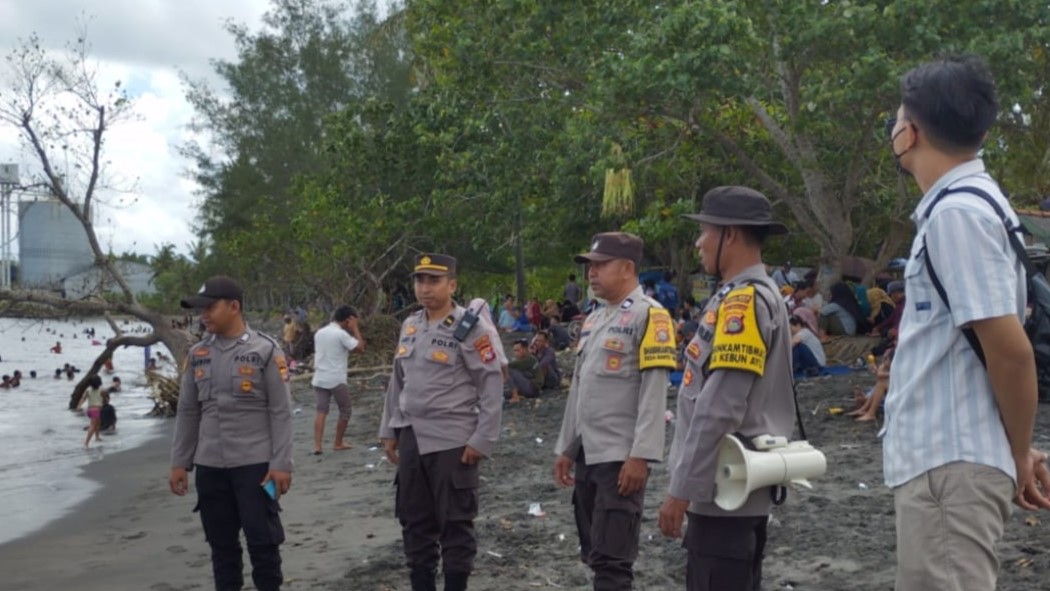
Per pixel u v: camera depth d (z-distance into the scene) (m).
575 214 21.55
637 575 6.16
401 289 34.28
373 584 6.46
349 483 10.36
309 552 7.43
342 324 12.84
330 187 26.59
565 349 23.22
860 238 20.61
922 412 2.81
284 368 5.73
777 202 18.58
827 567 5.98
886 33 12.95
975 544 2.70
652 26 14.20
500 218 21.41
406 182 24.58
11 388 27.56
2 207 22.31
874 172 17.03
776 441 3.57
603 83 14.34
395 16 33.16
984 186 2.80
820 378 13.71
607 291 5.31
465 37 16.88
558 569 6.48
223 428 5.66
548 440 11.84
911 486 2.81
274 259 30.78
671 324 5.12
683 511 3.61
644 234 16.42
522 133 17.98
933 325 2.81
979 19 13.07
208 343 5.79
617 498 5.05
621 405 5.12
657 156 15.70
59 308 20.22
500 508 8.32
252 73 40.34
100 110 19.55
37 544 8.86
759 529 3.81
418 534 5.80
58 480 12.57
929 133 2.88
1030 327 2.83
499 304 36.75
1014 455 2.73
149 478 12.40
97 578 7.44
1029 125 16.06
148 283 32.31
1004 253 2.73
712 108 14.63
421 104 20.98
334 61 39.12
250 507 5.64
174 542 8.55
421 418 5.72
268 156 39.34
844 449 9.40
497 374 5.75
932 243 2.78
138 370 34.41
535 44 16.34
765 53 14.04
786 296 16.98
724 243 3.81
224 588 5.81
